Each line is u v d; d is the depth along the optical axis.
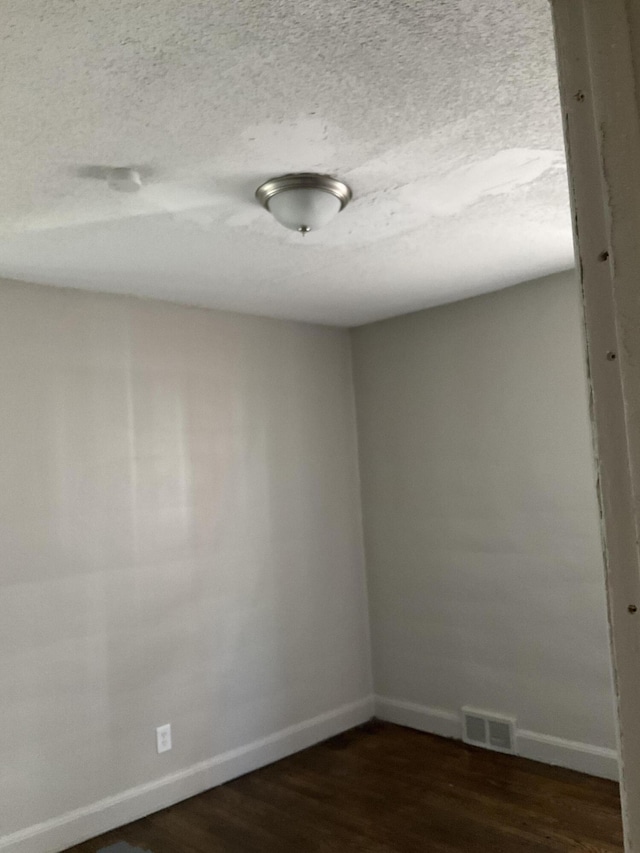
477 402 3.32
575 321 2.98
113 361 2.86
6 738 2.45
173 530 2.98
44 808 2.51
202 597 3.05
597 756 2.89
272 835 2.58
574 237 0.73
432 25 1.21
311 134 1.59
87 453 2.74
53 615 2.60
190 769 2.93
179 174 1.77
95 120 1.47
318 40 1.24
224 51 1.25
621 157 0.69
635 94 0.69
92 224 2.09
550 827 2.52
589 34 0.73
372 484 3.76
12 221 2.03
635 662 0.66
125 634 2.79
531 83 1.41
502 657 3.21
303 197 1.84
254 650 3.22
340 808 2.76
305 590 3.48
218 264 2.56
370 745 3.36
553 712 3.04
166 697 2.89
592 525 2.92
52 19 1.13
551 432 3.06
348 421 3.80
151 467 2.94
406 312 3.56
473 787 2.86
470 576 3.33
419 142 1.66
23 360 2.61
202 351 3.18
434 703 3.47
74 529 2.68
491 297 3.27
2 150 1.59
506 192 2.00
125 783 2.73
